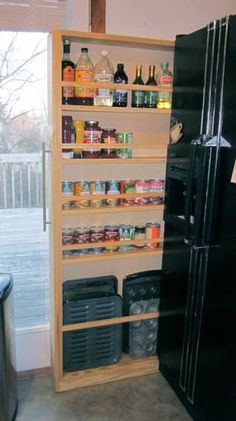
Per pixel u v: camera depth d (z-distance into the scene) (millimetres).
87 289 2312
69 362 2277
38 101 2186
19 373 2393
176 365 2201
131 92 2139
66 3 1980
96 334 2293
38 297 2393
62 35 1868
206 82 1750
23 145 2219
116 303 2307
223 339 1723
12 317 1977
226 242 1659
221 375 1753
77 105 1954
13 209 2279
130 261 2434
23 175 2250
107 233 2213
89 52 2090
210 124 1732
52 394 2230
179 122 2055
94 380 2299
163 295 2352
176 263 2150
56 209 2018
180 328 2131
